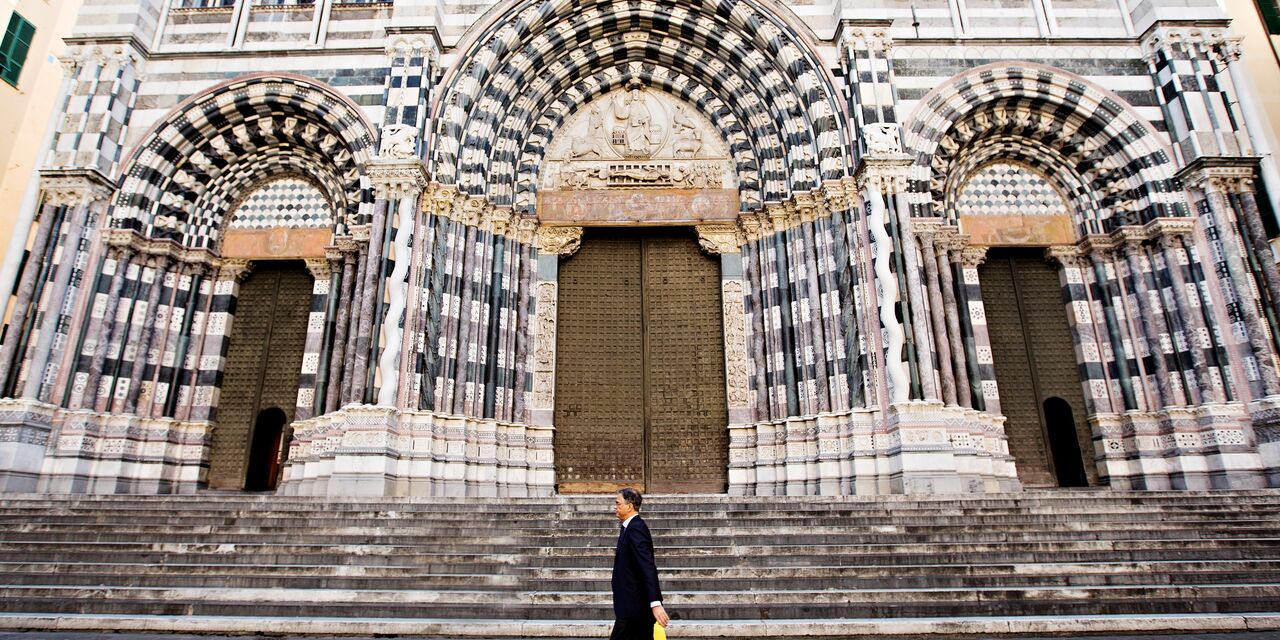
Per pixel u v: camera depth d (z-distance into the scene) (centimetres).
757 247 1917
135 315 1777
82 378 1664
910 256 1617
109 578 952
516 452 1772
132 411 1722
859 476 1541
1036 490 1664
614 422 1889
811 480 1648
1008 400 1859
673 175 2011
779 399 1766
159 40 1945
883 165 1683
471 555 994
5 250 2086
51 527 1144
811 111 1836
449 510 1210
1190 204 1781
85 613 859
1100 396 1819
